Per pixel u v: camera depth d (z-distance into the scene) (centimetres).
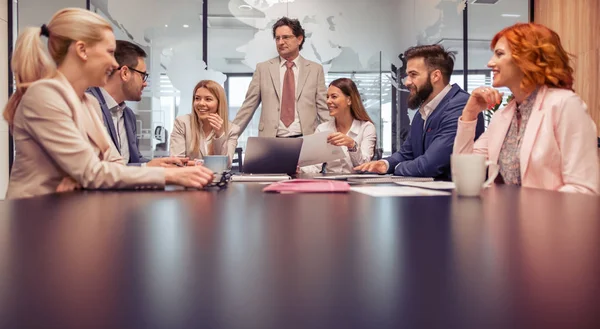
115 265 34
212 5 445
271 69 341
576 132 127
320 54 447
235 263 34
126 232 49
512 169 150
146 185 108
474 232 48
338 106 267
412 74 220
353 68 448
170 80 442
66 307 24
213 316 23
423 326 22
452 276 30
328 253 38
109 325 22
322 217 60
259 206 73
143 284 29
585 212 64
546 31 141
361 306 25
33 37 118
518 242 42
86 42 121
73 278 30
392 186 114
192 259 36
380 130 448
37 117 107
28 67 117
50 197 88
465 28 453
